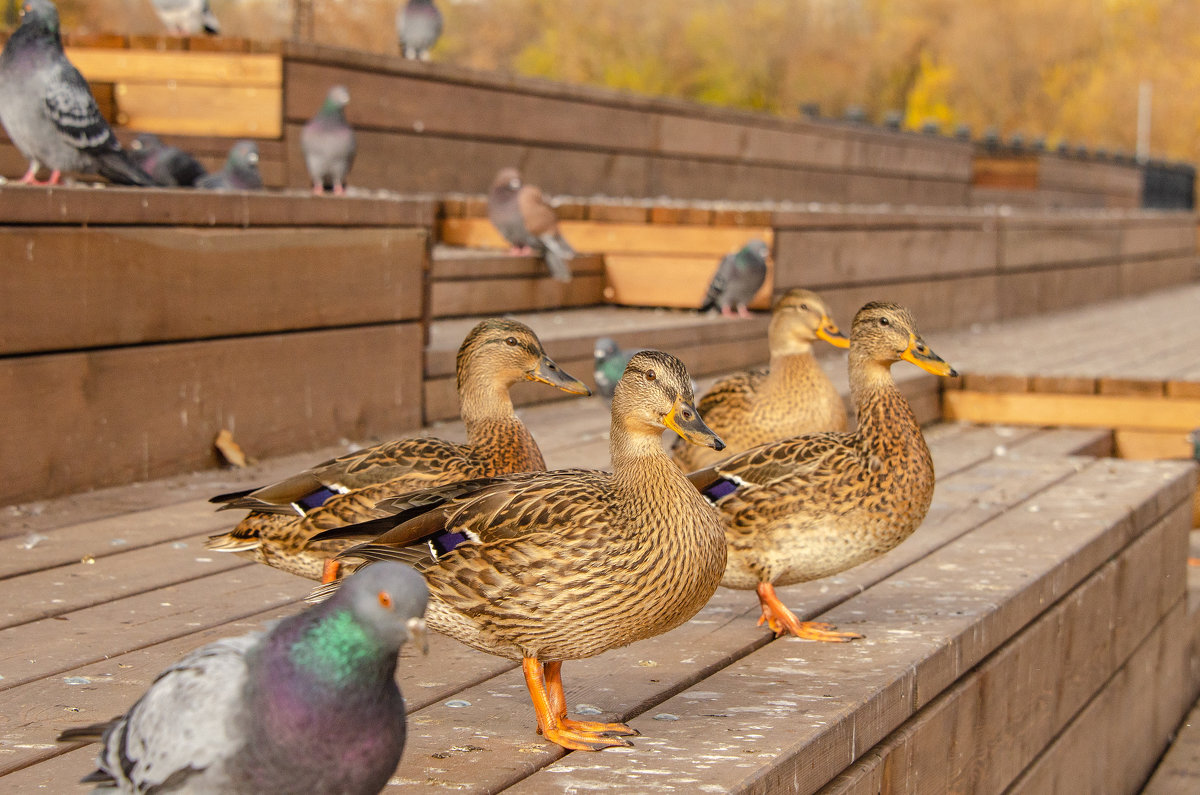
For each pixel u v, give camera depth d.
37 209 5.16
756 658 3.95
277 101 9.80
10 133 6.14
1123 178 32.62
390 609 2.10
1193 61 51.94
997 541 5.52
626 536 3.12
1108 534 5.80
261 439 6.25
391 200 6.91
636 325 9.16
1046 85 51.06
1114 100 51.06
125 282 5.55
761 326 10.11
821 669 3.82
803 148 17.52
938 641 4.10
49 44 6.00
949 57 50.06
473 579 3.14
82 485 5.45
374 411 6.91
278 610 4.15
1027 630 4.86
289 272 6.33
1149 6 53.19
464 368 4.63
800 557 4.23
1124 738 6.30
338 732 2.13
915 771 3.86
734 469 4.31
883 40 48.25
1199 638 7.93
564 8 39.59
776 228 10.30
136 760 2.18
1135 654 6.41
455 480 4.11
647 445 3.26
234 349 6.05
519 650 3.26
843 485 4.18
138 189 5.56
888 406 4.32
